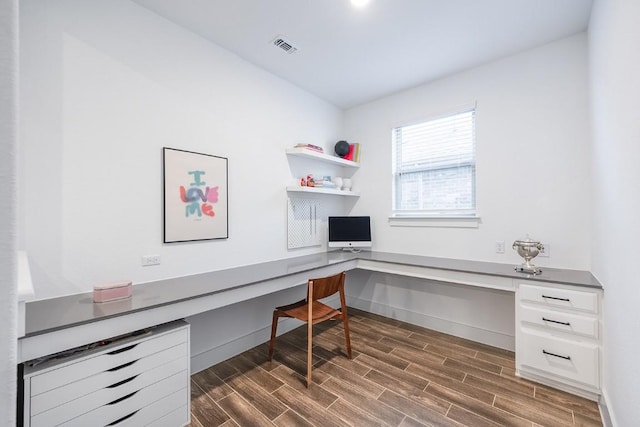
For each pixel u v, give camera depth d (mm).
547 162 2457
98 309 1495
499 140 2688
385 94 3414
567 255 2377
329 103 3637
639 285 1173
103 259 1841
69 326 1306
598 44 1851
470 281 2420
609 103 1612
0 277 254
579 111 2318
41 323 1309
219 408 1860
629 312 1313
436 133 3145
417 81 3098
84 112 1771
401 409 1845
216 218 2418
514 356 2521
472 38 2377
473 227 2848
